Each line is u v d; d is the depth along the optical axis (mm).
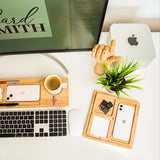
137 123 772
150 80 840
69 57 869
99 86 821
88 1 525
